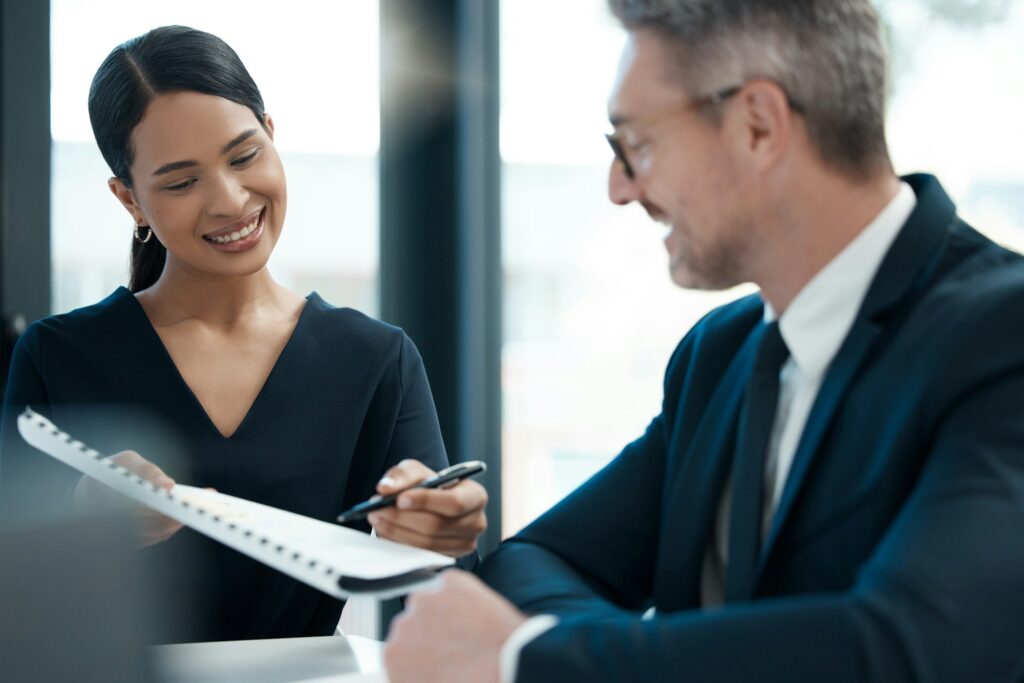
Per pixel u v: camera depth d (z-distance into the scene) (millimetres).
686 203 1002
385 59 2713
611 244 2746
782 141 963
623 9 1022
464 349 2801
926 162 2494
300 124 2629
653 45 998
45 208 2408
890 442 914
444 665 930
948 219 1020
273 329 1708
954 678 780
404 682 947
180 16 2498
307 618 1604
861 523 935
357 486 1710
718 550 1114
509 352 2811
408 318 2785
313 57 2629
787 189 977
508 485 2830
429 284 2793
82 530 668
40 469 1573
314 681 1165
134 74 1538
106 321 1660
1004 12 2512
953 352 894
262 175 1576
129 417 1611
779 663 802
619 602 1283
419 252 2785
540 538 1297
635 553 1294
